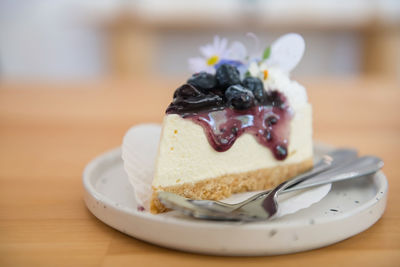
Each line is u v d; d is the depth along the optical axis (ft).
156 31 2.98
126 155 0.93
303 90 1.05
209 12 2.82
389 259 0.74
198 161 0.92
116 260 0.74
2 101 1.85
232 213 0.78
